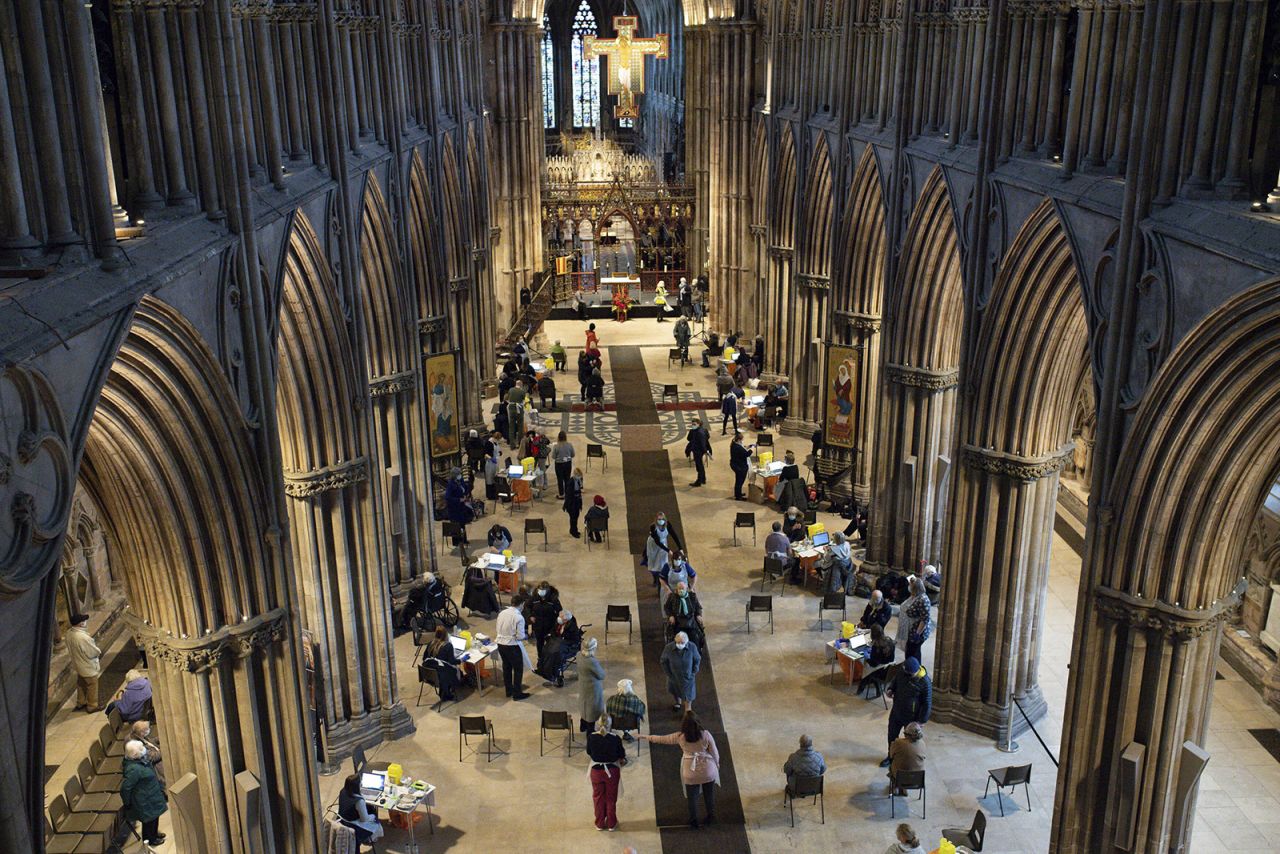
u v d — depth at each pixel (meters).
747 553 28.45
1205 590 14.79
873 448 27.86
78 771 18.58
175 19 12.77
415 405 25.22
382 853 18.02
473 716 19.97
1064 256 18.09
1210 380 13.39
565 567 27.73
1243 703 21.78
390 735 21.16
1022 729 21.30
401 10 27.81
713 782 18.38
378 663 21.09
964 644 21.47
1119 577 15.27
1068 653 23.92
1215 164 13.85
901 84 24.62
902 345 25.50
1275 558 22.12
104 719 21.61
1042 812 18.98
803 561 26.61
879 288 29.56
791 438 36.72
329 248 18.92
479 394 36.28
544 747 20.88
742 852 18.05
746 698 22.25
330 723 20.64
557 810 19.08
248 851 14.80
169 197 12.97
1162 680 15.28
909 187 24.72
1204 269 13.19
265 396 14.38
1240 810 18.81
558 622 22.72
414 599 24.12
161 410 12.47
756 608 24.16
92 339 9.72
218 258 13.27
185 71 12.96
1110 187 15.95
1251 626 22.98
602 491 32.50
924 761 20.34
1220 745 20.53
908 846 15.48
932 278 24.53
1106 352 15.20
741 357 40.00
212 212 13.41
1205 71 13.60
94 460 12.70
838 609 25.73
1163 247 14.08
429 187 29.11
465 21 36.25
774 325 39.88
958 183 21.70
